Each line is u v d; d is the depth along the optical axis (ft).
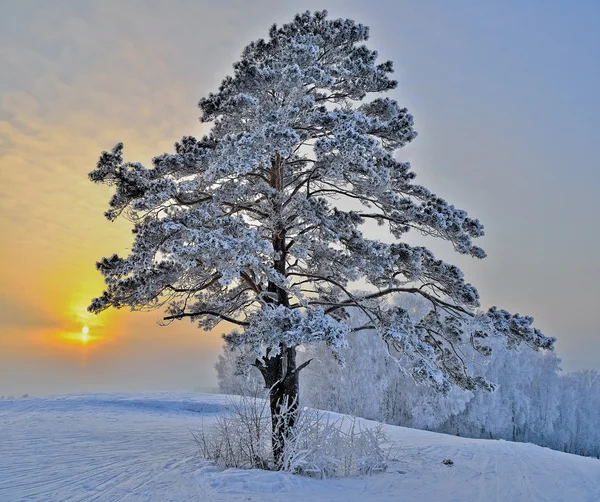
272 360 37.52
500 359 133.39
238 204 41.39
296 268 43.86
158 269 38.70
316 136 42.34
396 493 28.45
